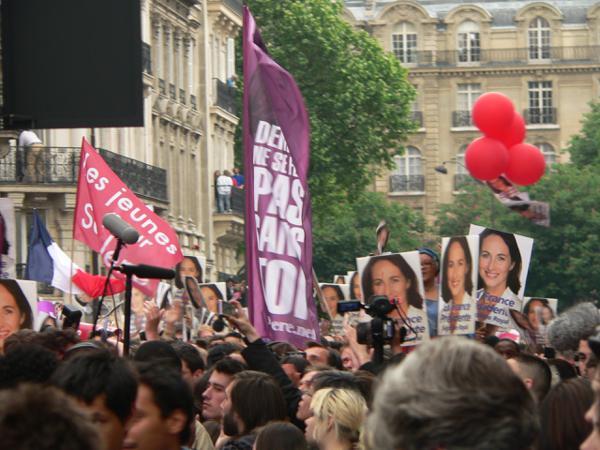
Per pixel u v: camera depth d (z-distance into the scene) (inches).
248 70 1304.1
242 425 821.2
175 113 5142.7
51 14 962.7
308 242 1300.4
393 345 1022.4
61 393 352.2
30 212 3843.5
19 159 3772.1
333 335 2044.8
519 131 1791.3
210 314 1977.1
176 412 556.1
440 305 1395.2
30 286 1222.3
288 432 723.4
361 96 6904.5
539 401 774.5
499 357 358.3
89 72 963.3
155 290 1753.2
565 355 840.3
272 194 1296.8
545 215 1836.9
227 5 5876.0
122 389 507.5
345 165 6973.4
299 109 1312.7
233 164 6146.7
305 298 1290.6
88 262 3897.6
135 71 960.3
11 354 628.1
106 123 961.5
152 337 1121.4
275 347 1306.6
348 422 687.7
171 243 1610.5
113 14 959.6
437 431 350.0
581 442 570.9
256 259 1285.7
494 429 350.3
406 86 7165.4
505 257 1503.4
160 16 4928.6
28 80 966.4
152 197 4431.6
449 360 355.6
